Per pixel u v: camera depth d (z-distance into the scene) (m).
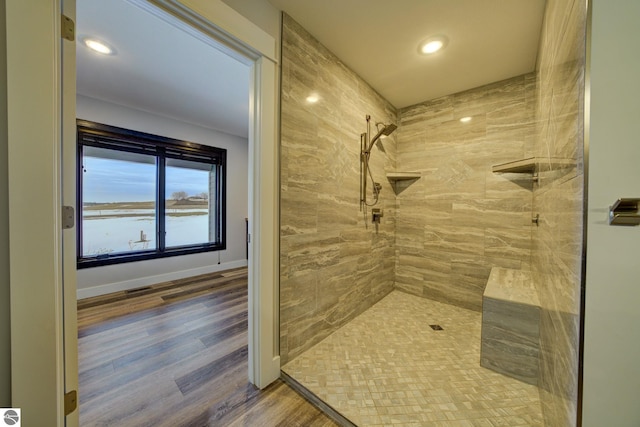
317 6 1.42
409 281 2.80
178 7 1.01
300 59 1.58
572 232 0.70
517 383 1.41
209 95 2.68
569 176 0.75
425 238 2.68
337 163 1.94
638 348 0.56
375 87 2.35
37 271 0.72
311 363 1.58
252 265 1.42
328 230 1.88
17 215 0.69
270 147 1.40
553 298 1.00
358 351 1.71
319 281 1.81
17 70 0.68
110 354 1.72
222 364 1.62
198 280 3.52
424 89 2.39
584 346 0.60
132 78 2.32
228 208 4.17
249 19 1.27
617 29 0.56
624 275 0.56
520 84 2.13
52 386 0.76
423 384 1.40
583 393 0.61
